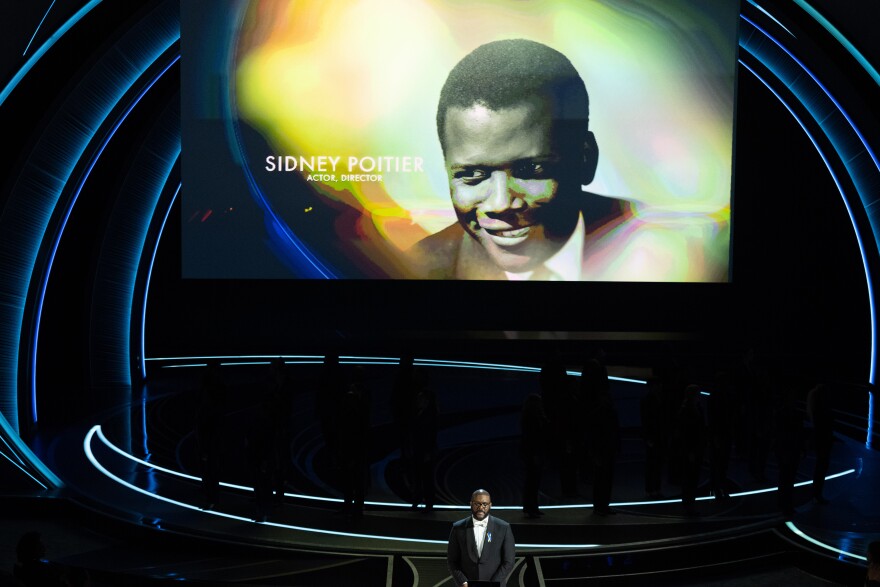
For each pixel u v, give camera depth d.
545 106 17.34
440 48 17.27
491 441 13.07
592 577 7.94
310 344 20.78
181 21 17.12
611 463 9.67
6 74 10.60
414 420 9.80
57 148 12.15
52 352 19.17
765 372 11.38
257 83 17.33
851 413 15.73
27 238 12.11
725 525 9.32
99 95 12.49
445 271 17.88
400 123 17.47
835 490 10.76
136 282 17.80
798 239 20.53
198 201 17.62
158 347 20.97
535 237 17.70
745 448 12.49
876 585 5.64
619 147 17.41
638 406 15.72
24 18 10.45
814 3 13.31
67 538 8.99
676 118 17.27
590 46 17.17
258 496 9.41
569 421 10.44
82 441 12.86
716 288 20.59
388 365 19.81
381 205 17.72
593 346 20.28
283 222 17.72
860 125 14.87
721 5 16.77
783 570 8.14
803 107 17.27
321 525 9.28
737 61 16.91
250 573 7.84
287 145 17.50
